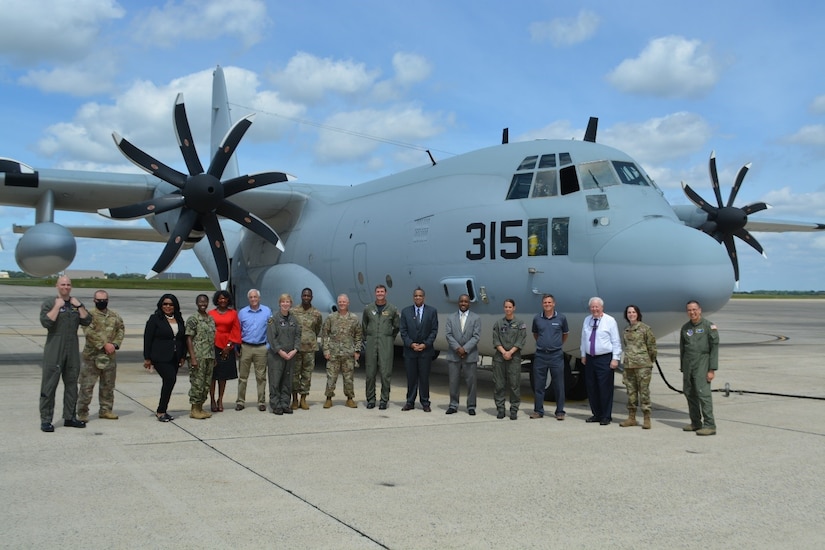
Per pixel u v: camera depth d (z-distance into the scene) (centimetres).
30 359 1545
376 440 757
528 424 870
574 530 476
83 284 8462
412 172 1332
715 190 1967
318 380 1312
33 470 606
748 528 483
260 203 1563
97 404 958
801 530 480
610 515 508
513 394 902
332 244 1419
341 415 919
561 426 858
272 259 1658
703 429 805
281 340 911
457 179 1166
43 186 1377
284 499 536
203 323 859
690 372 812
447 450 712
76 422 793
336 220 1444
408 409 962
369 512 509
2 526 466
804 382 1323
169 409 940
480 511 514
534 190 1037
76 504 514
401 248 1211
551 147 1065
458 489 570
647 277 905
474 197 1106
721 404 1050
